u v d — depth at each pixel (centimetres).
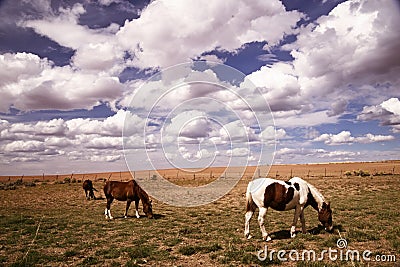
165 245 1023
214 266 792
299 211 1052
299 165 11400
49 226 1416
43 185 4659
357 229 1156
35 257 891
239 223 1409
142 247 981
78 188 3975
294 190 1020
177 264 815
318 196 1111
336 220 1352
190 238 1122
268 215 1623
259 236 1089
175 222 1512
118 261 856
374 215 1497
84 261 848
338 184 3522
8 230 1346
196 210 1969
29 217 1727
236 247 956
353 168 8675
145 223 1484
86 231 1302
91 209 2103
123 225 1438
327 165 11206
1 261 868
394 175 4934
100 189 3847
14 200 2719
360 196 2338
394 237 1005
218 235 1151
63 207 2227
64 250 995
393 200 2025
